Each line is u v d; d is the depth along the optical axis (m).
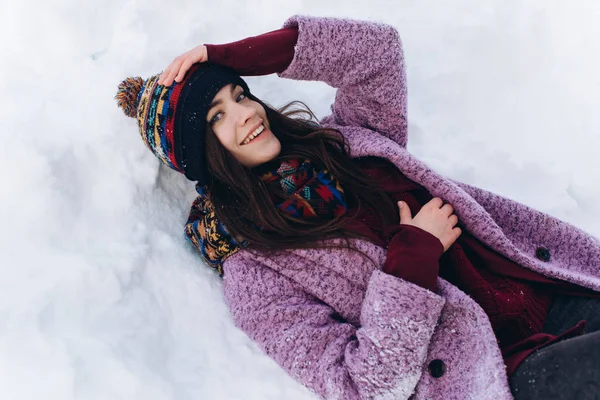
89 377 1.19
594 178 2.04
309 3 2.27
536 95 2.20
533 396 1.14
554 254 1.54
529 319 1.40
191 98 1.38
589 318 1.40
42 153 1.44
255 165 1.48
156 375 1.25
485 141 2.09
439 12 2.34
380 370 1.22
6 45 1.81
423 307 1.23
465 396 1.24
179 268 1.49
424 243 1.33
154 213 1.58
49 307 1.25
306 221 1.40
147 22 1.98
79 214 1.43
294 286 1.41
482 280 1.42
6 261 1.30
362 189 1.47
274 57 1.46
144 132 1.47
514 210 1.58
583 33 2.31
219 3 2.15
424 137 2.08
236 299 1.42
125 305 1.34
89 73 1.73
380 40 1.52
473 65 2.24
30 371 1.16
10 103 1.60
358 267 1.39
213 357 1.36
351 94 1.59
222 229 1.46
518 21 2.32
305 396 1.33
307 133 1.54
